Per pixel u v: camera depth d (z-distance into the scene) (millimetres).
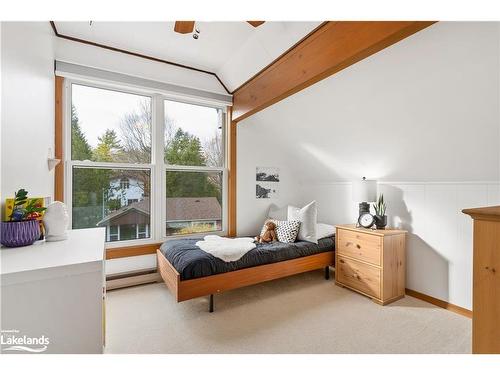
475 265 779
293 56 2154
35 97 1637
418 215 2609
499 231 731
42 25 1809
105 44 2514
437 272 2447
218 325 2027
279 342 1807
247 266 2428
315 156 3531
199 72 3100
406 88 1939
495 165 1990
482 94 1654
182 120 3236
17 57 1300
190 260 2188
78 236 1446
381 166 2848
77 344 907
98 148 2748
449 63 1619
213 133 3475
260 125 3627
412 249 2654
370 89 2133
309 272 3301
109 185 2801
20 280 826
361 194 2791
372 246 2486
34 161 1615
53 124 2314
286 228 3016
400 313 2244
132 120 2926
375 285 2451
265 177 3852
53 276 871
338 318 2145
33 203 1252
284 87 2281
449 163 2244
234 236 3541
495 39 1390
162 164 3055
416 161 2473
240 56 2648
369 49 1564
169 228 3156
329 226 3457
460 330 1974
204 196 3410
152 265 2982
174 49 2598
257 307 2336
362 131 2607
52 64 2234
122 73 2643
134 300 2455
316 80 2018
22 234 1151
